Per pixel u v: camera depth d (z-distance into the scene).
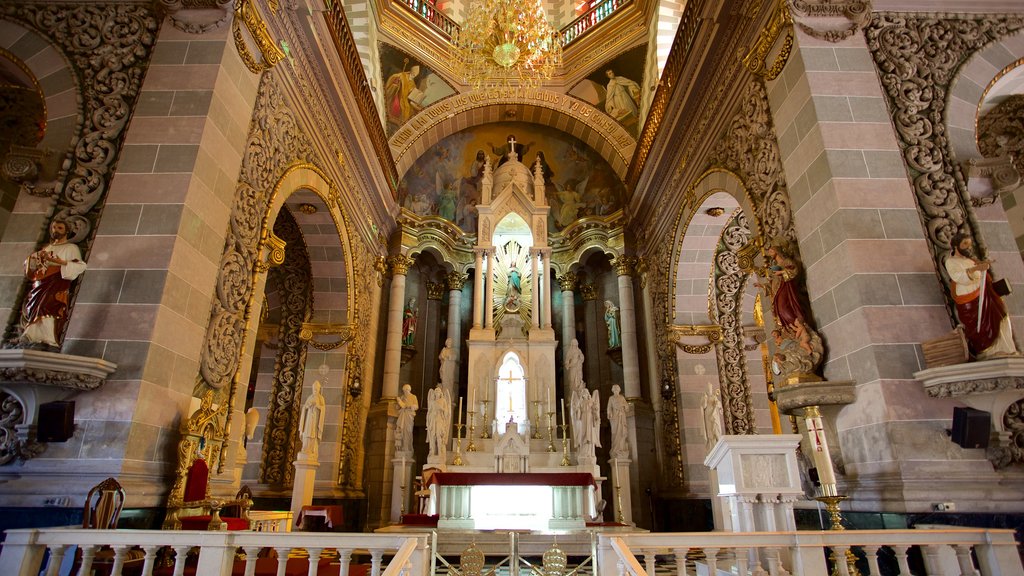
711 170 10.07
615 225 16.70
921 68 7.09
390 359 15.16
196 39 6.96
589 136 17.61
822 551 4.03
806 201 6.90
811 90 6.87
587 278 18.19
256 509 12.00
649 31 15.51
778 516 4.97
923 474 5.23
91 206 6.21
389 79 15.82
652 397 14.73
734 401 12.81
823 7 7.19
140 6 7.08
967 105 6.98
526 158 18.88
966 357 5.32
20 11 6.91
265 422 12.91
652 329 14.91
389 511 13.77
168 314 5.88
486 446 14.45
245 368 7.42
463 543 9.75
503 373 15.56
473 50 13.41
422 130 16.50
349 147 12.10
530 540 9.72
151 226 6.07
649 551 4.20
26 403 5.34
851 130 6.66
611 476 14.27
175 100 6.64
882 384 5.55
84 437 5.27
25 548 3.96
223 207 6.93
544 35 12.92
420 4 16.44
